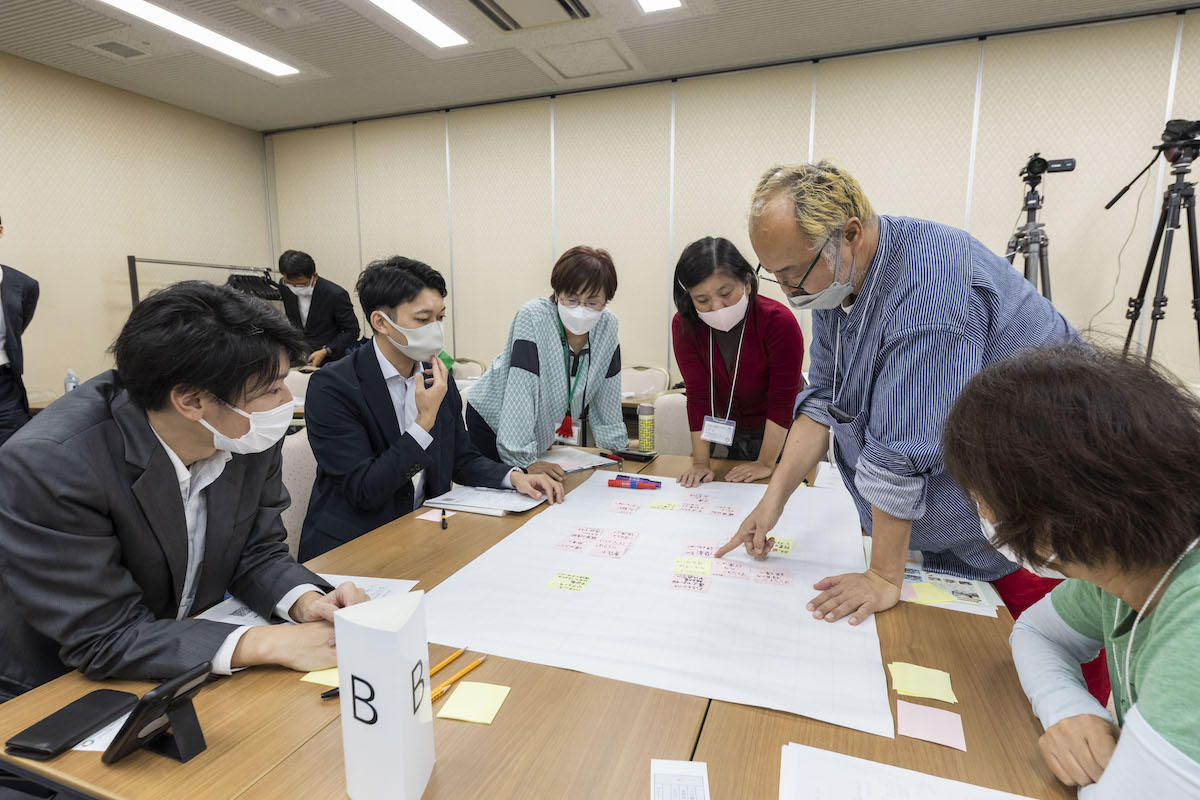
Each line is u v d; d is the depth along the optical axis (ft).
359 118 17.57
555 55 13.21
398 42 12.56
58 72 14.05
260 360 2.79
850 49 13.00
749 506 5.03
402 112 17.03
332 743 2.29
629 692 2.57
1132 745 1.59
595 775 2.12
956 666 2.76
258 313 2.86
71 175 14.46
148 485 2.93
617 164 15.39
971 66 12.53
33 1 10.86
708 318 5.73
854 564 3.86
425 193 17.37
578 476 5.98
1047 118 12.23
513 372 5.93
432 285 4.95
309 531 5.20
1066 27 11.85
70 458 2.68
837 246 3.25
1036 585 3.66
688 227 15.01
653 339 15.72
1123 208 12.00
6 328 9.64
